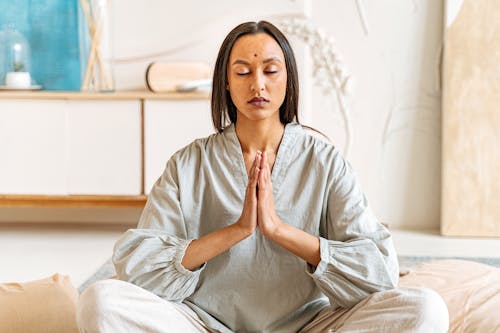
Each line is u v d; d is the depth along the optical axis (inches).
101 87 166.9
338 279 69.7
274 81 71.6
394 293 67.0
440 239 163.5
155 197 74.4
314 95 171.5
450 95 166.2
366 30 169.3
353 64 170.4
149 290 70.0
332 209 73.5
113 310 64.6
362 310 68.0
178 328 68.1
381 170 172.4
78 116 161.8
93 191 162.9
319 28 169.3
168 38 171.5
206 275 73.2
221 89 74.7
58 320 84.4
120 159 162.2
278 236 69.1
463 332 84.0
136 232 71.8
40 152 162.6
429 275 99.1
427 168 171.5
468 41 165.0
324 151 74.4
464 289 92.4
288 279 72.7
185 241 70.5
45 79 171.2
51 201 164.2
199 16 170.7
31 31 170.4
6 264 139.3
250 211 68.6
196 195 74.2
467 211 166.6
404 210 173.0
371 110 171.2
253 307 72.7
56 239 160.4
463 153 166.6
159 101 161.0
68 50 170.9
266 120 74.4
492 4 164.4
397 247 154.6
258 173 68.6
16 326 82.5
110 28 167.9
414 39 169.0
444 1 166.4
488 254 149.7
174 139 161.5
